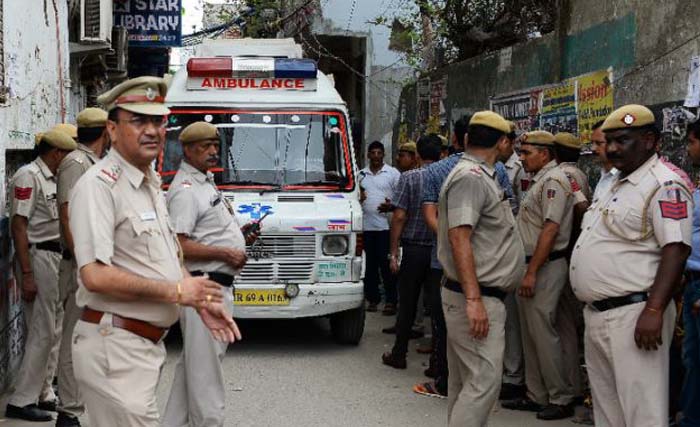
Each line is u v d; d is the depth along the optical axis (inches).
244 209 316.5
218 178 331.3
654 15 281.9
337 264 320.5
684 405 212.2
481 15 497.0
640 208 173.9
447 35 525.3
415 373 301.7
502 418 248.2
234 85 343.3
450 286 194.2
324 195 331.9
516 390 266.4
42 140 244.4
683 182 172.6
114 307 143.3
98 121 225.9
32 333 239.5
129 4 603.8
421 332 364.5
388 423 243.6
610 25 313.9
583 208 244.8
